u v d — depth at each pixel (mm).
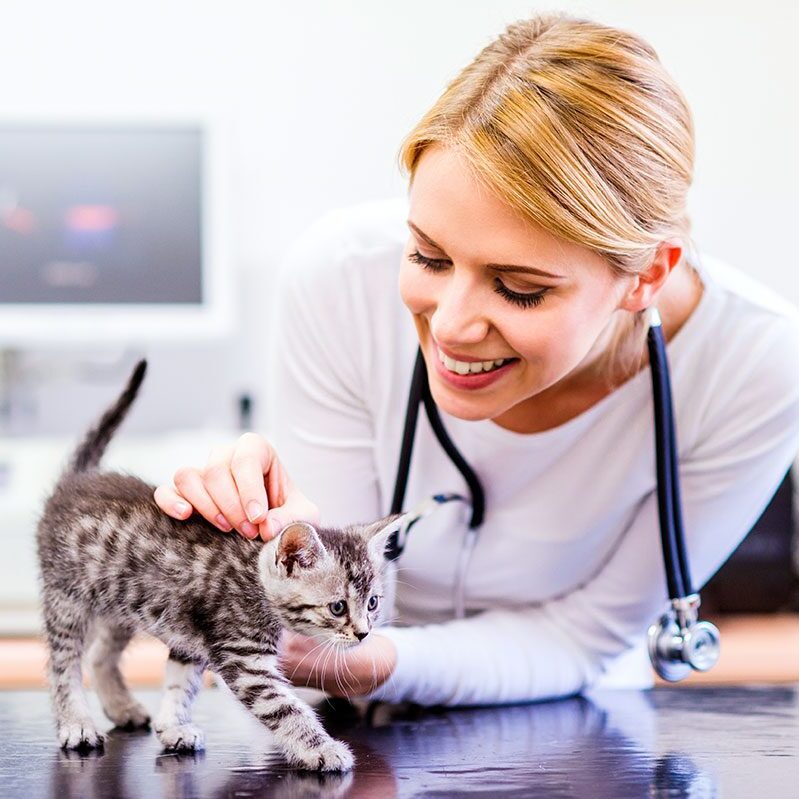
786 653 2217
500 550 1395
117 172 2754
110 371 2963
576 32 1020
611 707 1302
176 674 1141
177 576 1136
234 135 2932
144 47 2963
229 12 2969
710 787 888
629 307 1062
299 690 1490
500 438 1289
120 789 877
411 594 1467
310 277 1326
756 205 3014
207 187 2754
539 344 970
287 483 1249
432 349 1071
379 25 2980
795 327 1281
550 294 957
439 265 998
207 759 1013
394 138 2994
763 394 1277
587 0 2914
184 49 2969
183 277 2777
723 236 3021
